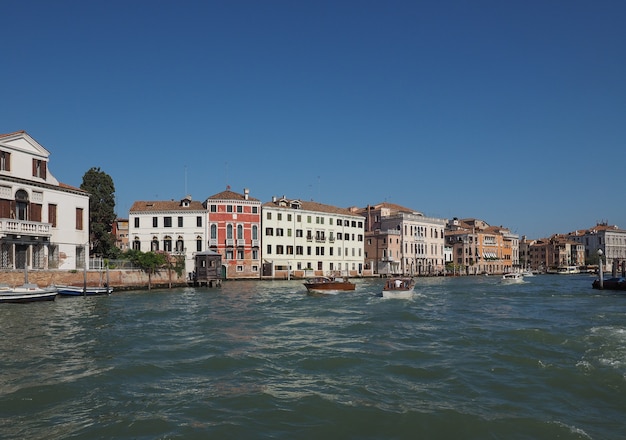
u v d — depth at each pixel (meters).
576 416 10.42
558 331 20.91
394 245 90.56
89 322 23.75
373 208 98.44
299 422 10.12
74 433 9.50
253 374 13.76
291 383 12.89
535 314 28.14
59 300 35.25
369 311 29.53
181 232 66.69
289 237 74.56
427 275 94.94
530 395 11.82
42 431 9.59
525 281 77.00
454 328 22.28
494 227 128.25
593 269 138.38
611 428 9.76
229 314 27.61
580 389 12.22
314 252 77.50
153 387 12.49
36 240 38.81
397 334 20.55
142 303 33.78
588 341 18.09
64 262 41.62
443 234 102.12
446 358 15.77
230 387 12.51
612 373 13.36
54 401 11.36
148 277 49.88
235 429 9.71
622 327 21.61
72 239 42.44
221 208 68.06
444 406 11.02
